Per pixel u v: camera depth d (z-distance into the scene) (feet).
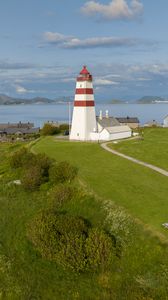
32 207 161.58
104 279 106.32
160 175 174.70
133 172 182.29
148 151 234.99
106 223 130.00
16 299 102.17
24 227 142.31
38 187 182.80
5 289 106.22
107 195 149.69
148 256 107.65
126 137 329.93
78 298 101.40
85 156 228.84
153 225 118.62
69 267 112.68
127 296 97.60
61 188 161.38
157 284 97.86
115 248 113.91
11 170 225.56
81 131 317.83
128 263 108.78
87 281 107.86
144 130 379.96
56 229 122.72
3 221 151.33
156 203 136.26
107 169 190.70
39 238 122.01
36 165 200.44
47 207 156.35
